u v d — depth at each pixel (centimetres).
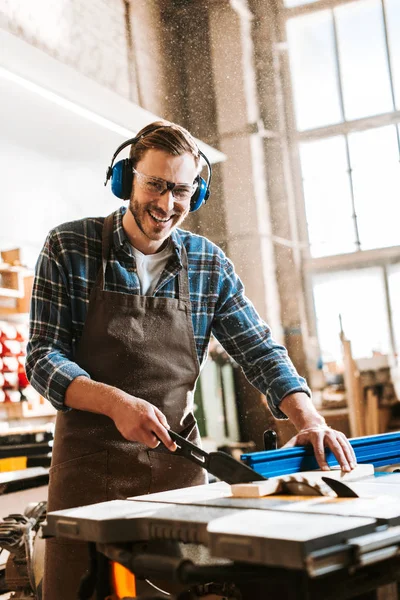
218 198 688
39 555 177
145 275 155
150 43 572
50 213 432
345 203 712
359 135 712
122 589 96
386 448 144
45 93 307
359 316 696
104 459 140
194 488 120
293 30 730
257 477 106
